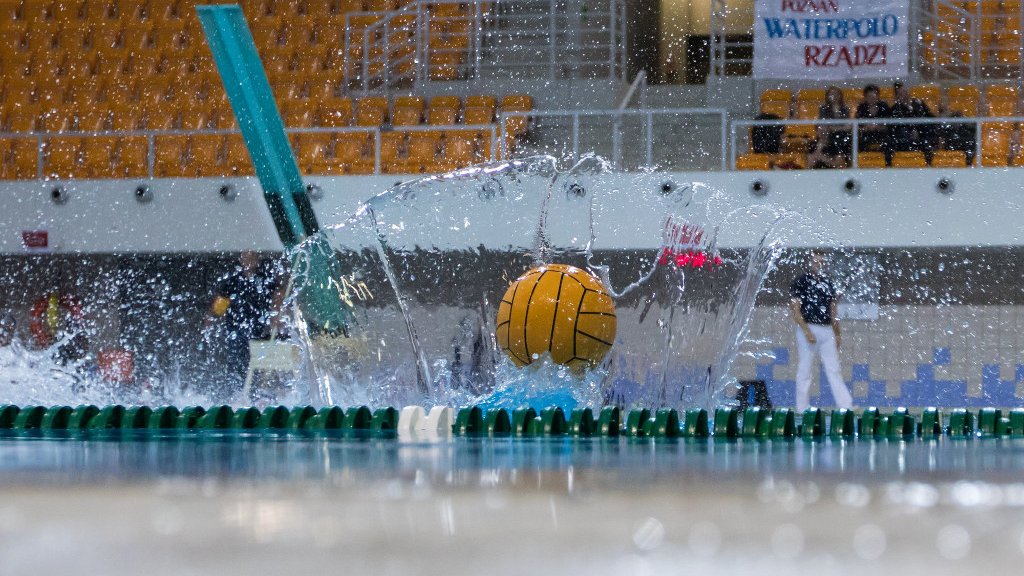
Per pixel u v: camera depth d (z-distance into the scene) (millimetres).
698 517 2312
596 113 15297
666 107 18406
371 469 3695
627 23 20344
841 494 2789
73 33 19672
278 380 12586
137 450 4883
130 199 15859
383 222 15367
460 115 17531
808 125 16406
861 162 15367
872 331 15531
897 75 16109
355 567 1721
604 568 1696
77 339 16594
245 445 5402
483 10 19172
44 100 18656
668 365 14305
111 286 16859
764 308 15500
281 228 13484
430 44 19062
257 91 13016
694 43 22172
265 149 13203
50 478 3314
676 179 14875
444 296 15391
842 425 7328
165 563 1764
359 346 12992
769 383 15492
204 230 15758
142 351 16578
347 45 18000
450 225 15273
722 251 14914
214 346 15094
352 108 17594
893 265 15438
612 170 15281
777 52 16375
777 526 2160
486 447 5266
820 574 1628
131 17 19828
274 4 19812
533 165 15281
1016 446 5695
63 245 15953
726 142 16484
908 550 1839
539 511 2426
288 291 13305
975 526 2145
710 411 10758
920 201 14547
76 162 17312
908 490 2902
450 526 2195
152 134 16016
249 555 1848
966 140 15500
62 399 11797
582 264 15188
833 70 16250
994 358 15328
